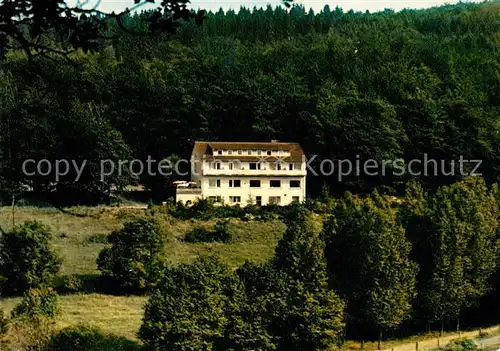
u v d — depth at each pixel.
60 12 11.87
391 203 100.62
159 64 176.62
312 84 164.75
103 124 112.62
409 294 67.75
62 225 91.44
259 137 135.75
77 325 48.94
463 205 73.25
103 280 73.56
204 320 58.09
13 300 66.38
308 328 61.91
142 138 134.25
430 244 70.81
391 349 64.88
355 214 69.00
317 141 126.88
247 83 144.75
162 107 136.50
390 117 131.38
